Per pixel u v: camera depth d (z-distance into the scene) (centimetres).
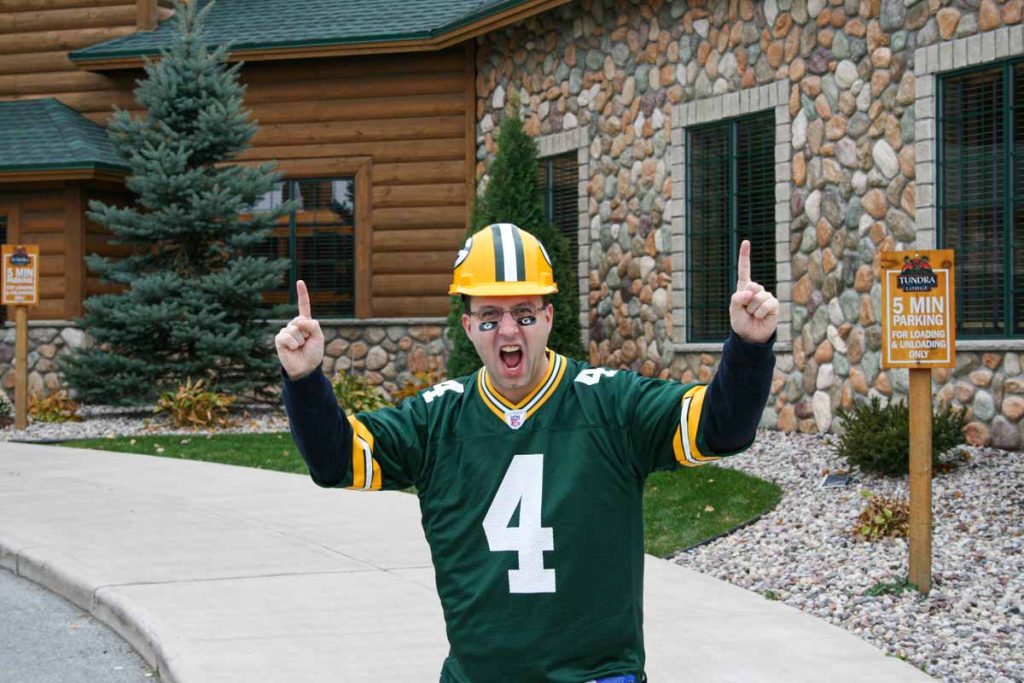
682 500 923
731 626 576
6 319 1797
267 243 1786
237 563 722
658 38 1338
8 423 1506
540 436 269
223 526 839
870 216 1087
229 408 1562
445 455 273
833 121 1122
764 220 1224
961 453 940
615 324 1413
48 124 1780
